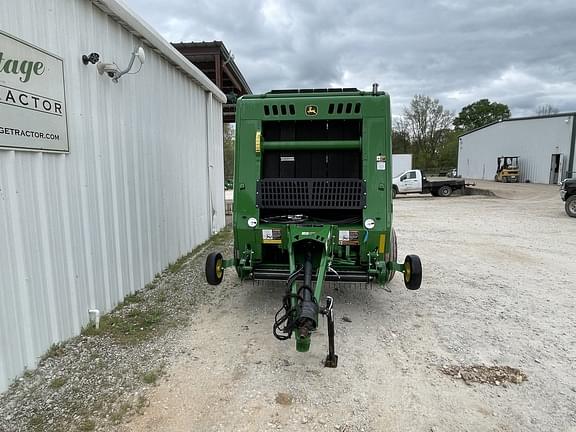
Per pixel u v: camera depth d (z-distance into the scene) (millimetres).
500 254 8594
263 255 4883
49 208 3877
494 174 41531
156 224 6656
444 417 3045
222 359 3896
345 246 4617
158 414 3047
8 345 3318
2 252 3270
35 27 3654
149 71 6363
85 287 4516
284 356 3969
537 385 3486
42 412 3027
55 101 3943
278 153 5125
